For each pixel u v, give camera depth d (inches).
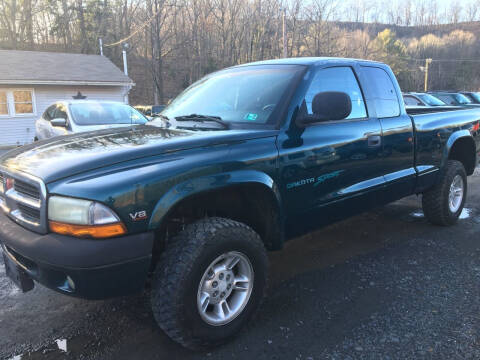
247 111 126.6
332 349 104.0
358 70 151.3
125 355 103.7
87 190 86.4
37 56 833.5
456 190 198.7
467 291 132.3
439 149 183.2
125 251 88.2
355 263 157.0
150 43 1733.5
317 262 159.0
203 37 1809.8
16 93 733.3
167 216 94.0
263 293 113.7
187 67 1823.3
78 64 850.8
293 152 118.2
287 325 115.3
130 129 131.2
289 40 1865.2
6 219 105.3
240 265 110.0
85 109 318.3
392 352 102.3
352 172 139.3
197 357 102.1
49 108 366.0
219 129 120.2
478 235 185.5
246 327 114.6
